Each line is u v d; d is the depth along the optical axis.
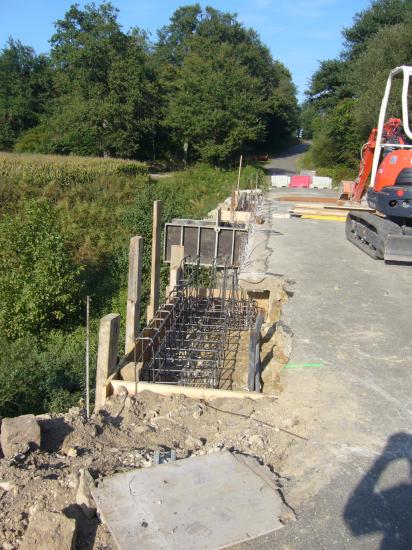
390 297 7.59
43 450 4.09
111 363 5.64
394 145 9.59
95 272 16.91
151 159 47.62
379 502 3.41
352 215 10.85
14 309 12.95
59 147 43.88
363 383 5.11
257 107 42.22
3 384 8.98
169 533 3.02
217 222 13.73
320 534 3.10
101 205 22.78
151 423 4.73
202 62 44.31
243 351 8.00
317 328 6.44
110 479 3.51
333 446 4.05
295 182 34.22
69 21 44.16
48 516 3.00
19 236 13.50
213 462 3.76
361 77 37.31
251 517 3.19
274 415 4.57
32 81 54.81
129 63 42.59
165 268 15.08
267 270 8.60
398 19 46.84
